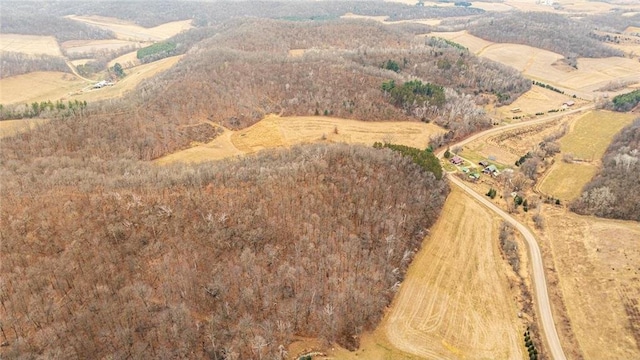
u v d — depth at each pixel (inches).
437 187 5516.7
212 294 3641.7
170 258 3836.1
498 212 5531.5
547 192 6097.4
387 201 4864.7
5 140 5836.6
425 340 3718.0
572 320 4042.8
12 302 3304.6
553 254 4847.4
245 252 3914.9
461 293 4249.5
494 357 3627.0
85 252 3762.3
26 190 4389.8
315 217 4382.4
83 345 3110.2
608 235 4916.3
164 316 3351.4
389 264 4281.5
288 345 3481.8
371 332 3747.5
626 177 5782.5
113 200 4234.7
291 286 3821.4
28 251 3718.0
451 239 4963.1
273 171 4906.5
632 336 3821.4
